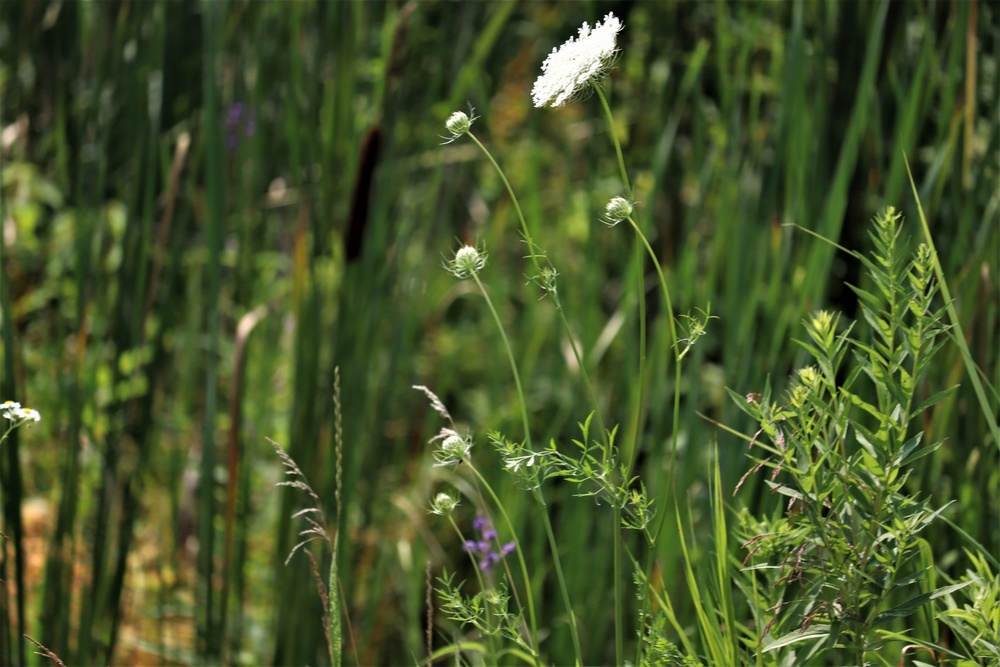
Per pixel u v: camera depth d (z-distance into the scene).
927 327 2.73
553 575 3.54
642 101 4.31
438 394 4.29
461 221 4.85
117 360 3.33
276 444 2.95
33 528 3.84
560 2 4.48
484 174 4.78
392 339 3.53
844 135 3.23
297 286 3.34
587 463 2.76
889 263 2.74
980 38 3.14
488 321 4.59
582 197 4.48
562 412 3.69
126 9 3.39
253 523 4.10
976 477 3.05
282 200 3.69
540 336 4.05
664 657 2.76
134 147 3.37
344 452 3.32
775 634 2.80
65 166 3.45
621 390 3.42
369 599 3.45
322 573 3.31
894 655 2.99
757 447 3.12
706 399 3.58
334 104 3.35
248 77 3.46
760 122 3.33
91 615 3.26
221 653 3.30
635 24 4.20
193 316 3.69
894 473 2.72
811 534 2.77
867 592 2.75
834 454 2.74
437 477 3.66
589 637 3.31
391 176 3.39
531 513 3.47
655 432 3.31
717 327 3.63
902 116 3.11
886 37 3.20
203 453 3.27
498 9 3.62
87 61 3.62
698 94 3.37
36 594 3.43
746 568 2.79
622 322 3.41
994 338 3.08
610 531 3.34
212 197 3.27
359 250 3.33
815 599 2.77
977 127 3.19
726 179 3.27
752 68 3.43
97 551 3.29
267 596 3.74
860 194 3.26
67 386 3.57
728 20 3.43
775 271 3.17
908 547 2.73
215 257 3.28
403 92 3.45
